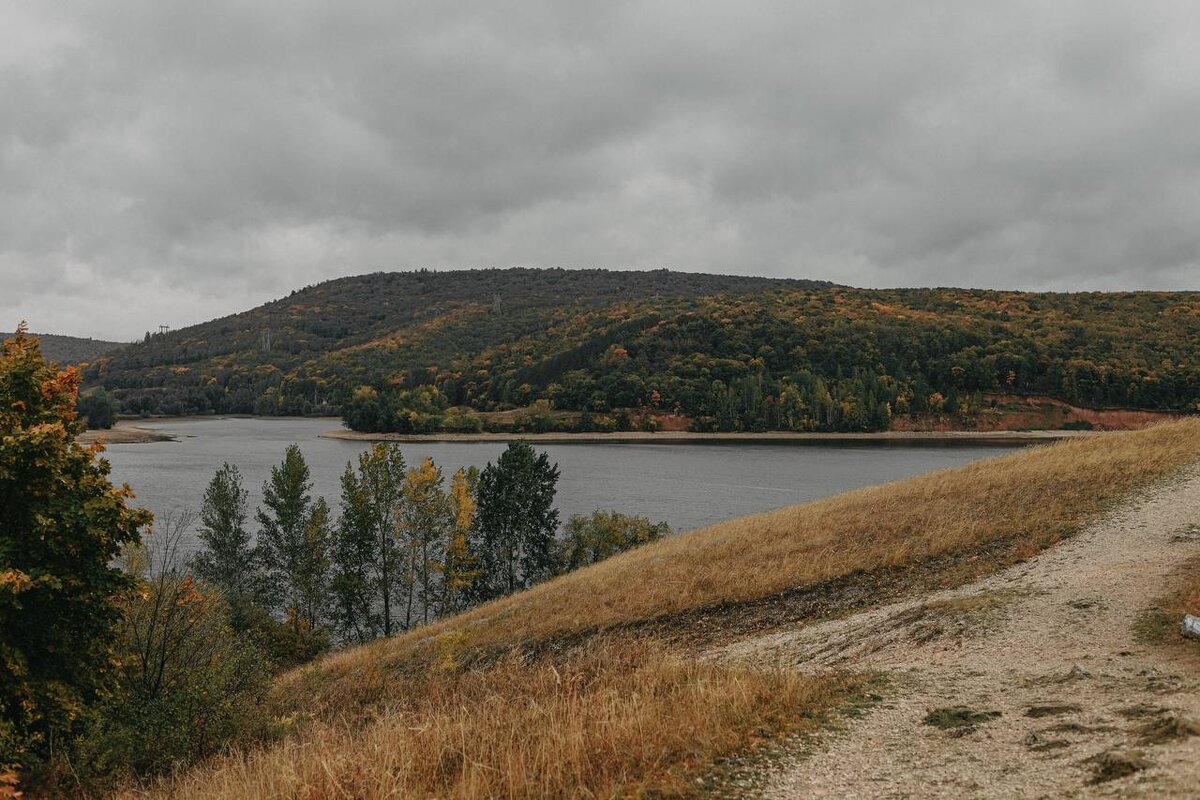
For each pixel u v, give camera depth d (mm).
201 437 182625
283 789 7406
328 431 190375
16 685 12062
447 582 49125
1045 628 11812
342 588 46781
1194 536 16250
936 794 6086
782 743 7609
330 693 18734
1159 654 9609
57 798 10992
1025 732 7418
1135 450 28516
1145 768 5867
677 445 155125
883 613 15938
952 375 187375
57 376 14852
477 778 6766
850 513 26906
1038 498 23266
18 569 11906
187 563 43719
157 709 14242
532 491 53438
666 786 6461
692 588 22016
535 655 20516
